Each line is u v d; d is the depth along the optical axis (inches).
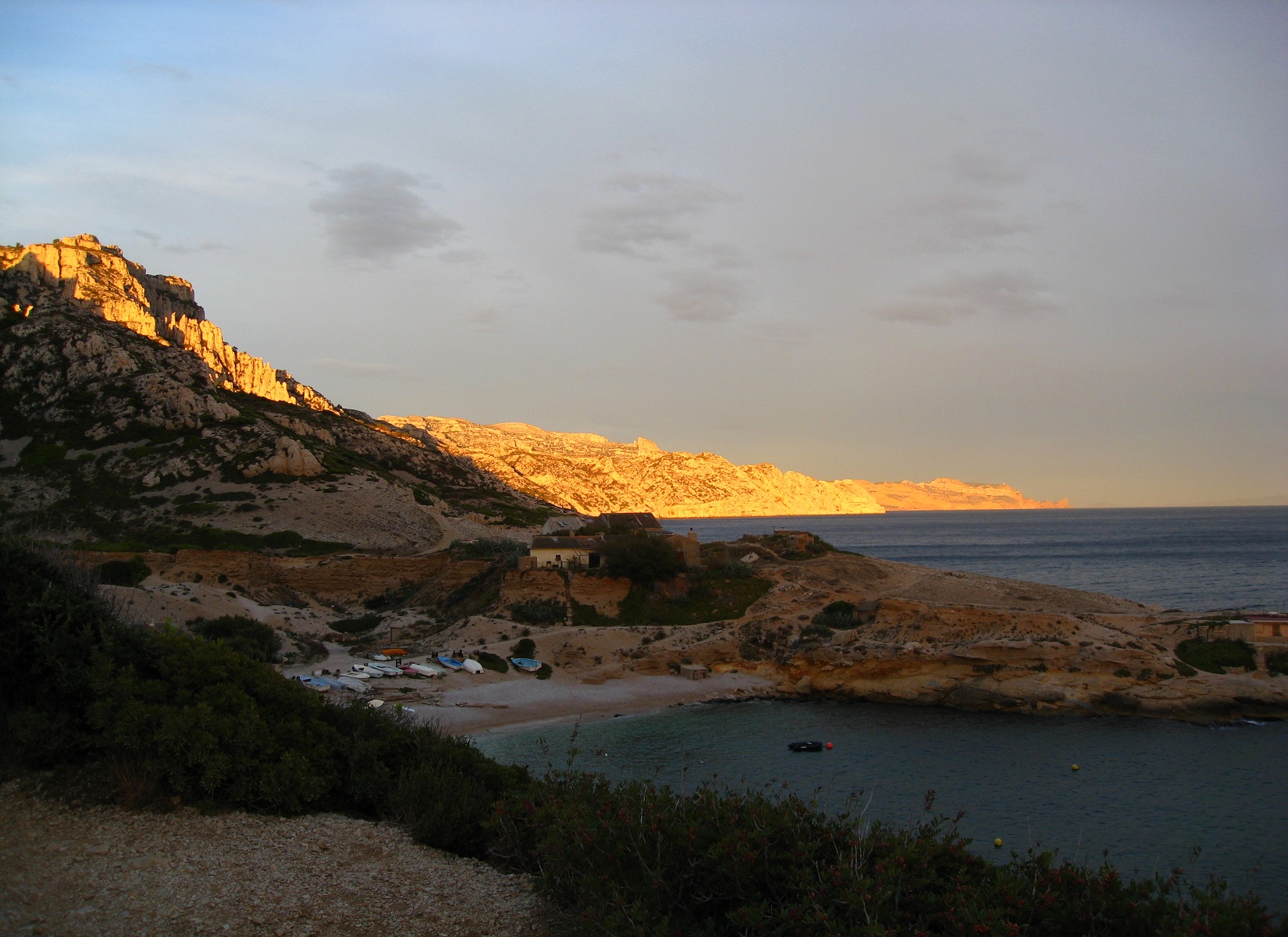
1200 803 1750.7
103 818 732.7
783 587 3408.0
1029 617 2807.6
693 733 2300.7
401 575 3873.0
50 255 6948.8
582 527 4375.0
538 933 626.5
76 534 4202.8
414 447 7731.3
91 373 5600.4
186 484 4810.5
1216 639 2741.1
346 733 1036.5
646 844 647.8
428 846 808.3
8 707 839.7
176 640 991.0
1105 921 580.4
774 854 628.7
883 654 2716.5
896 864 618.8
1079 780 1900.8
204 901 617.3
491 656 2898.6
